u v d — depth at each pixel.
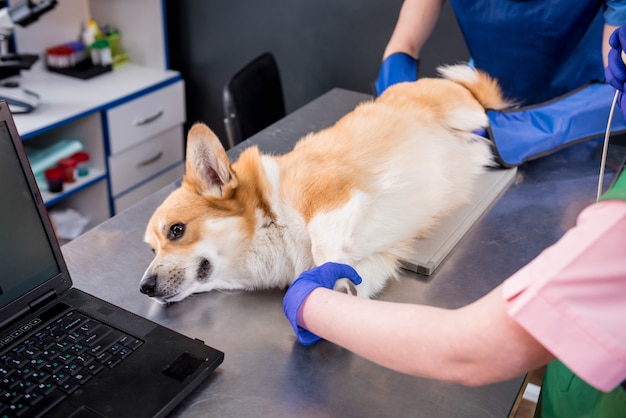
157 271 1.08
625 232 0.57
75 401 0.80
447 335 0.67
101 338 0.89
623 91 0.99
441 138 1.38
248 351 0.96
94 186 2.63
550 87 1.75
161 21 2.70
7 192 0.91
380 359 0.74
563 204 1.39
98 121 2.46
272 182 1.16
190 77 2.96
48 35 2.68
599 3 1.54
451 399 0.88
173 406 0.82
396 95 1.46
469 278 1.15
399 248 1.18
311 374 0.92
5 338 0.88
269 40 2.68
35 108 2.30
